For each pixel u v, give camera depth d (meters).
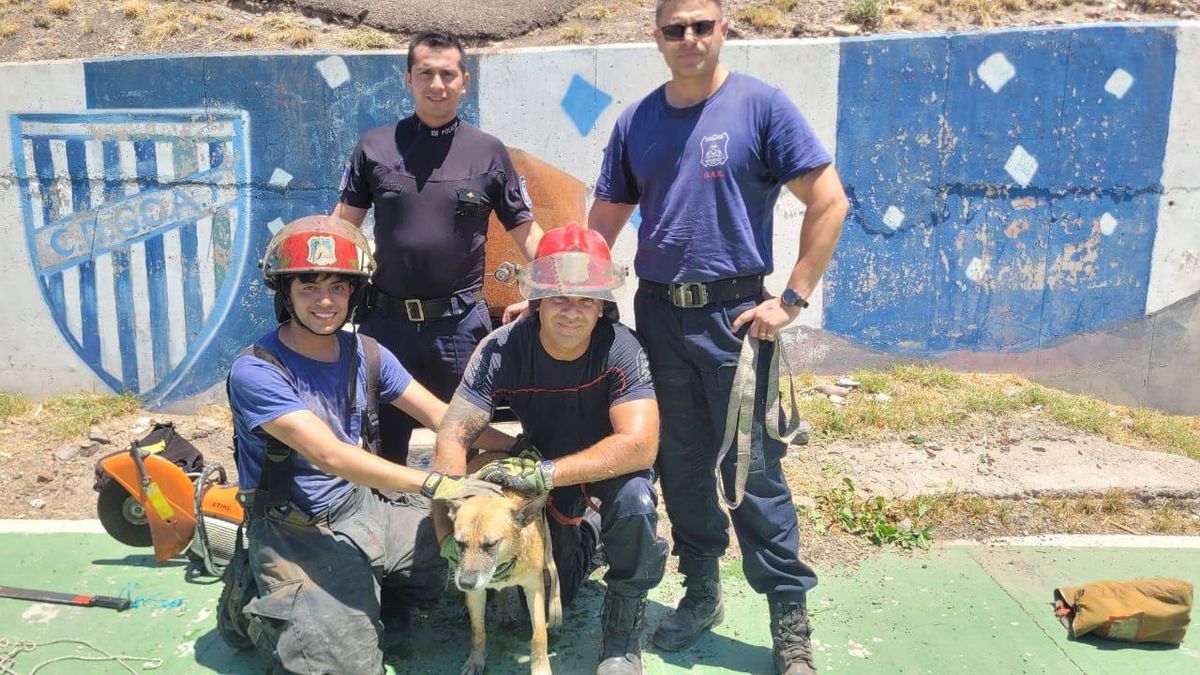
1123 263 5.54
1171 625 3.18
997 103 5.40
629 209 3.15
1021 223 5.54
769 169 2.79
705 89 2.81
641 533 2.80
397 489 2.74
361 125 5.43
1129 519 4.29
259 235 5.54
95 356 5.74
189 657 3.10
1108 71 5.34
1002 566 3.83
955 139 5.45
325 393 2.91
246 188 5.50
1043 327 5.64
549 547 2.88
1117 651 3.19
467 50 5.46
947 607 3.49
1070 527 4.21
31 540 3.98
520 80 5.41
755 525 2.92
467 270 3.64
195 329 5.65
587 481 2.76
